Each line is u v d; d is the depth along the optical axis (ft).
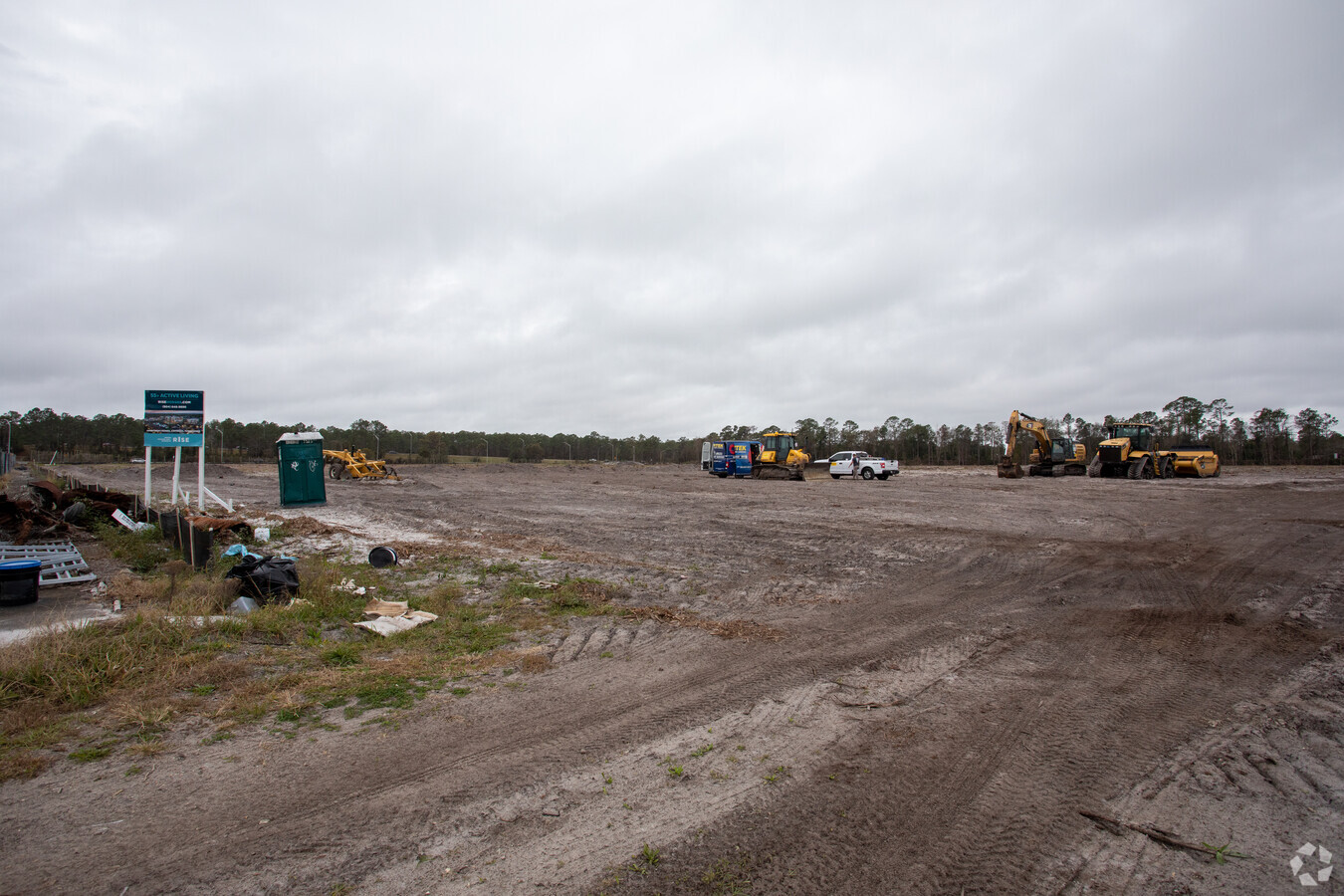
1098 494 84.28
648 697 17.89
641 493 94.58
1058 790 12.91
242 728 15.57
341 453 136.36
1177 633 24.02
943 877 10.28
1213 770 13.74
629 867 10.45
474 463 286.46
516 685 18.76
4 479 115.75
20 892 9.62
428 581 32.81
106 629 21.54
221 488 101.96
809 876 10.30
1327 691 18.21
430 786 12.96
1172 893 9.92
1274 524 52.90
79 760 13.83
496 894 9.77
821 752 14.57
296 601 26.45
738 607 28.53
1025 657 21.36
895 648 22.39
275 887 9.87
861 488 101.19
